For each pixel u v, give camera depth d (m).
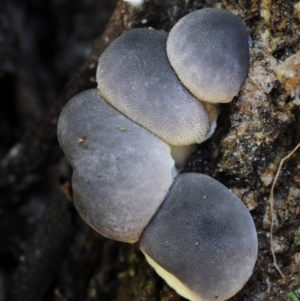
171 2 0.28
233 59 0.24
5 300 0.35
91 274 0.32
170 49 0.24
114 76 0.25
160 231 0.24
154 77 0.24
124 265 0.30
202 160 0.26
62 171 0.33
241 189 0.26
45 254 0.32
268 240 0.25
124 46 0.25
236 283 0.24
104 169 0.24
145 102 0.24
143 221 0.24
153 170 0.24
